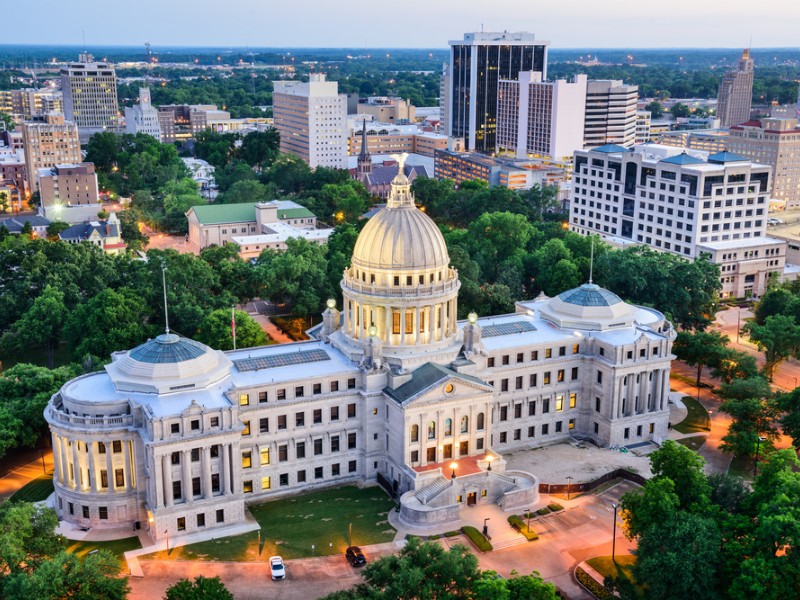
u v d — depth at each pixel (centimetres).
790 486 11306
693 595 10812
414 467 14462
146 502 13325
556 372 16475
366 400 14662
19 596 10031
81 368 16862
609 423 16188
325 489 14750
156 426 12662
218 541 12988
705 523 11188
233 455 13325
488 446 15075
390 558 10856
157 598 11525
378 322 15612
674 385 19462
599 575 12244
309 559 12531
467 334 15675
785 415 17125
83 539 13025
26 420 15238
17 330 19825
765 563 10431
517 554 12788
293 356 15138
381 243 15475
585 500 14425
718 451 16150
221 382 14075
